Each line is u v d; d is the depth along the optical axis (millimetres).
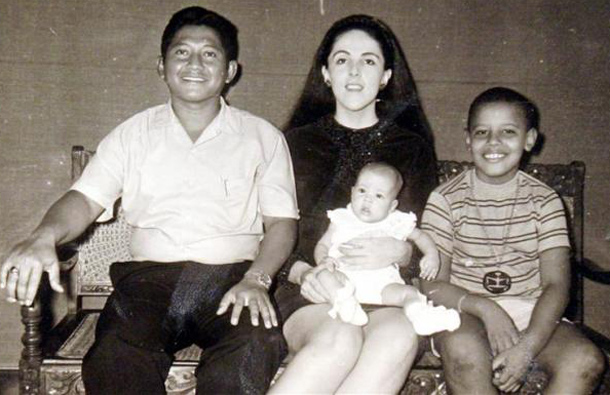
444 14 3154
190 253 2486
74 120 3105
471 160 3219
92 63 3088
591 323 3311
